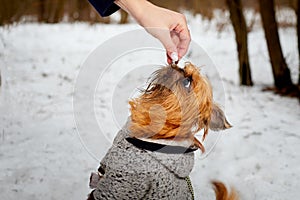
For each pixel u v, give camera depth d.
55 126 4.58
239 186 3.36
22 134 4.34
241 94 5.95
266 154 3.97
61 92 5.89
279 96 5.95
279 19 9.50
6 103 5.10
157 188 1.88
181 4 12.34
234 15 6.36
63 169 3.62
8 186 3.29
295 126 4.74
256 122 4.82
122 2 1.92
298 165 3.76
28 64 7.36
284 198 3.22
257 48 9.08
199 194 3.22
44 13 11.94
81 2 12.17
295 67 7.19
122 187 1.89
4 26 7.98
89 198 2.08
